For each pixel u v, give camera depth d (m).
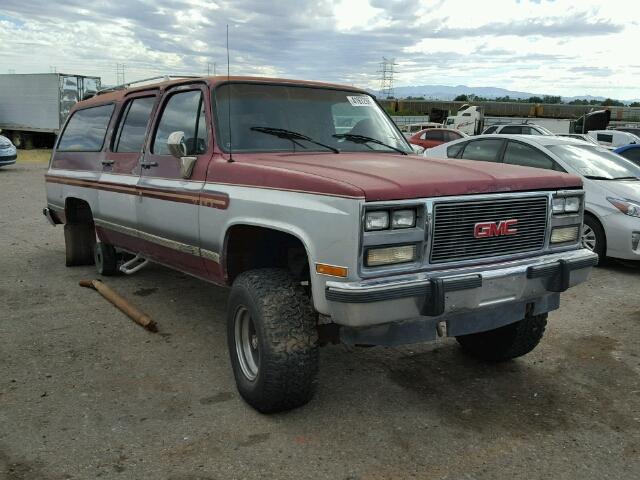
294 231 3.25
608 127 32.00
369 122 4.86
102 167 5.71
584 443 3.28
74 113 6.89
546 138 8.70
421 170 3.47
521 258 3.54
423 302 3.09
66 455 3.09
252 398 3.51
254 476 2.92
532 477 2.95
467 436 3.33
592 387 4.01
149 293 6.09
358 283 2.96
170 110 4.80
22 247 8.30
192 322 5.22
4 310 5.46
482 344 4.37
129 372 4.15
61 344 4.66
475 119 32.47
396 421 3.49
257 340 3.45
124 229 5.39
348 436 3.31
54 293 6.03
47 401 3.70
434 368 4.30
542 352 4.64
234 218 3.71
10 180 16.95
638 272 7.20
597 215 7.29
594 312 5.66
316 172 3.34
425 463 3.05
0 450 3.13
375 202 2.96
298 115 4.51
